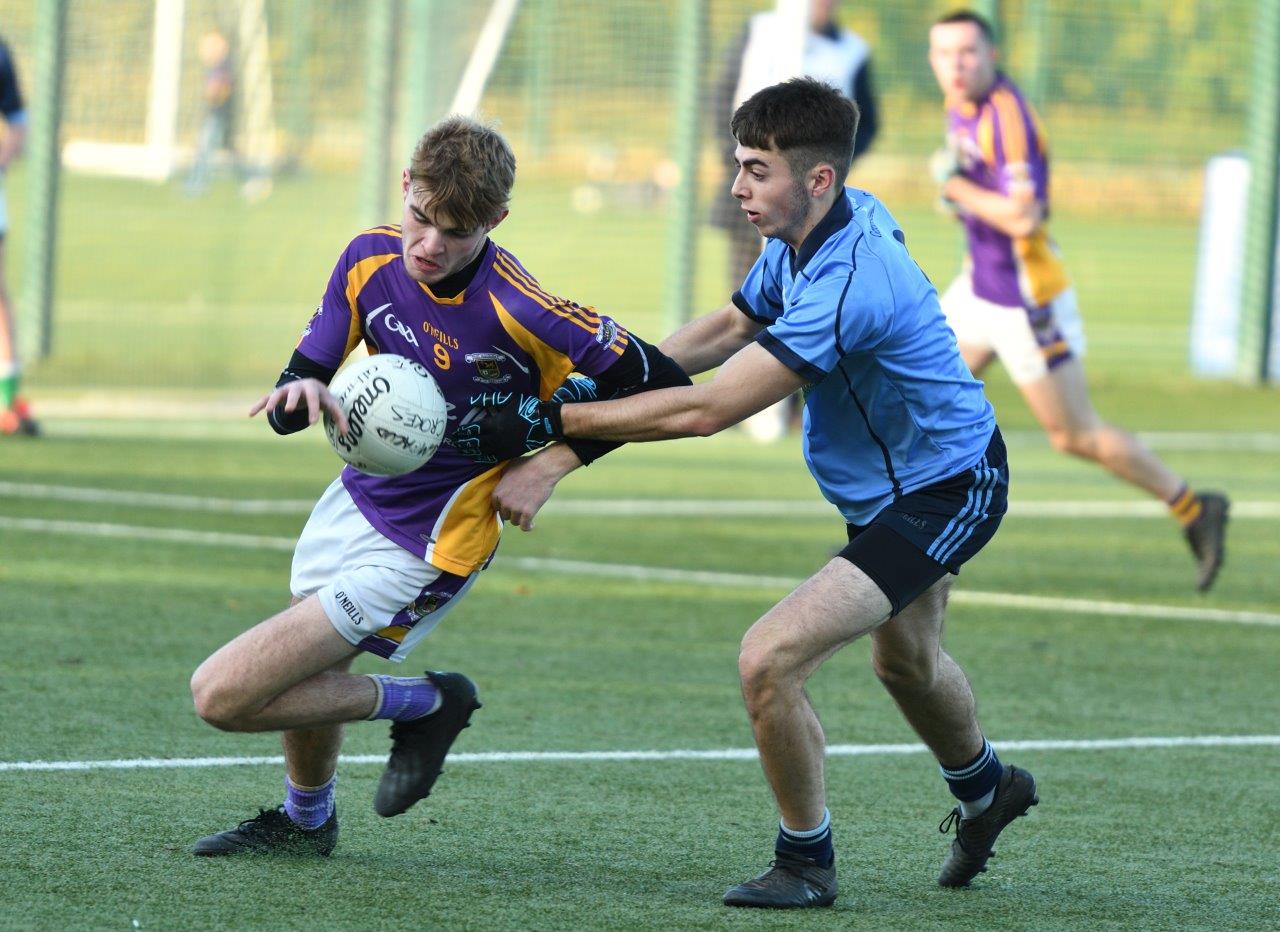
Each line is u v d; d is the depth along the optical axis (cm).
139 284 6100
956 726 1503
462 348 1412
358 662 2302
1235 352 6056
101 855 1476
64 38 5112
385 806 1462
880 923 1401
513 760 1880
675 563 3077
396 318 1419
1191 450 4662
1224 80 6381
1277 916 1453
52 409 4612
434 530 1433
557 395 1435
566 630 2542
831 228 1448
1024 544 3412
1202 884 1543
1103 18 6362
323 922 1327
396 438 1368
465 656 2362
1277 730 2142
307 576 1461
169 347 5400
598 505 3662
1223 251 6062
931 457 1480
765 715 1398
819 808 1434
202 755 1838
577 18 6103
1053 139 6419
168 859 1477
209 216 5959
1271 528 3622
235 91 5647
